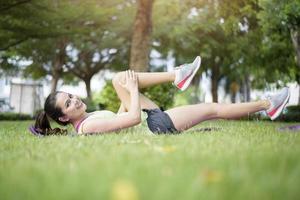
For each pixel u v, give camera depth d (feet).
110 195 4.64
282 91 15.83
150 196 4.58
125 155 8.37
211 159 7.63
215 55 90.43
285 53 74.64
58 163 7.65
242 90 111.86
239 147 10.07
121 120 15.38
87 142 12.00
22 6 55.42
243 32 80.38
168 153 8.80
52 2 56.54
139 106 15.60
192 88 134.62
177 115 15.84
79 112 16.61
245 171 6.07
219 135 14.17
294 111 59.67
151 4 46.29
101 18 65.26
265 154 8.43
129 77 16.11
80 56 100.78
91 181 5.44
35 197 4.83
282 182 5.22
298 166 6.52
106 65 105.70
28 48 84.53
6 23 59.31
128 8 81.30
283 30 47.85
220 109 16.05
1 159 8.95
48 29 61.72
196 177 5.73
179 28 80.53
